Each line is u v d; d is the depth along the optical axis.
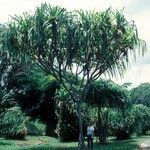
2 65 51.22
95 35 25.48
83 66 26.70
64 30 25.25
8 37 26.12
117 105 34.78
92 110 35.75
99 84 33.69
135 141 34.81
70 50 25.48
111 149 26.67
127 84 34.84
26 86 51.84
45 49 25.89
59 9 25.22
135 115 43.66
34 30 24.94
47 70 27.08
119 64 26.86
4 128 40.84
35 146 34.22
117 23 25.95
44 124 52.75
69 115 40.72
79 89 27.30
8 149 31.03
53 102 49.69
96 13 25.62
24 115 46.47
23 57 27.05
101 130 34.41
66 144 36.97
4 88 51.78
